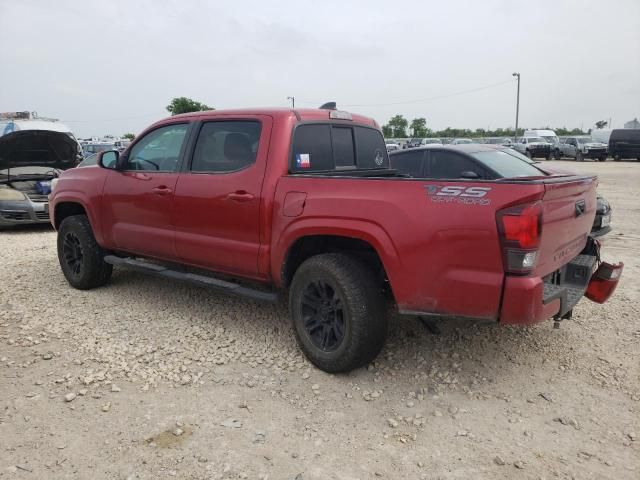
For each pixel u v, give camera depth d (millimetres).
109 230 5371
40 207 10016
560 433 3148
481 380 3773
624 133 34531
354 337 3605
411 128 77750
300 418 3303
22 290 5840
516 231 2998
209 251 4469
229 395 3576
